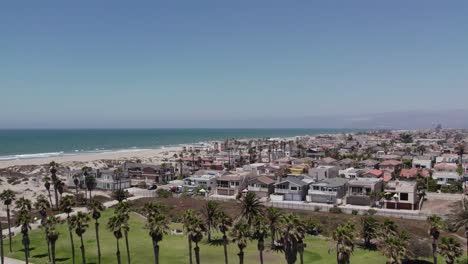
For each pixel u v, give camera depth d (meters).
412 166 195.50
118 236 67.31
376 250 79.62
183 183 160.25
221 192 144.12
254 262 72.69
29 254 79.62
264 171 178.75
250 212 78.62
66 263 74.00
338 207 115.06
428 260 72.38
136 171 184.25
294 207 119.38
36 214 112.94
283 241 64.31
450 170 169.25
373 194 117.88
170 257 76.12
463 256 71.12
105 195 146.62
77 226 68.56
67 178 168.50
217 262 73.44
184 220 66.31
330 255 76.81
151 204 69.75
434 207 116.81
